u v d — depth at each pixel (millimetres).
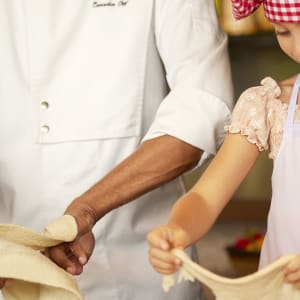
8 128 2178
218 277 1520
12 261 1721
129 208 2195
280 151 1891
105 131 2160
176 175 2053
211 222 1843
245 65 6141
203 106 2059
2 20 2164
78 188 2180
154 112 2215
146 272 2223
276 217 1891
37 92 2156
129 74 2154
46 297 1839
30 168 2182
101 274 2193
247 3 1920
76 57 2152
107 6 2143
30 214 2209
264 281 1520
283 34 1805
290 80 1986
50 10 2146
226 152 1928
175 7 2125
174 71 2127
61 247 1883
